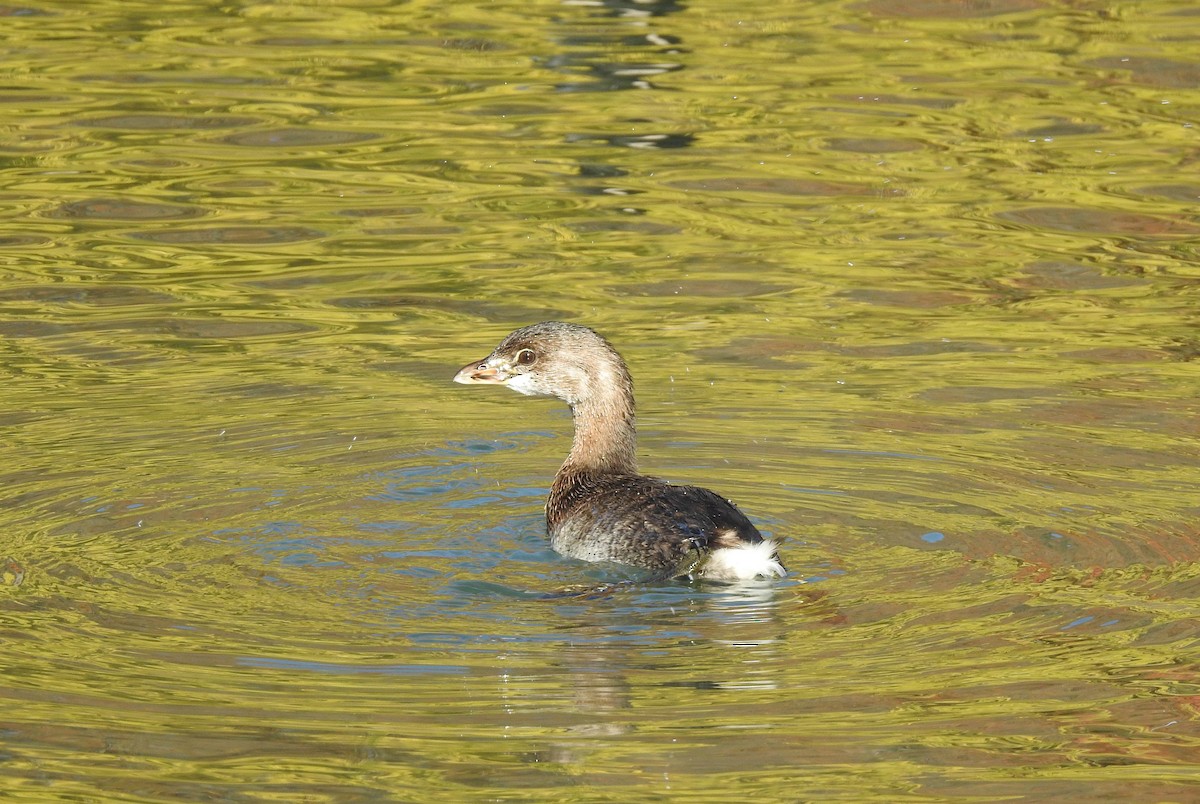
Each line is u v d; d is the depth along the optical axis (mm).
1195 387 15711
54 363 16266
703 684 9812
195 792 8656
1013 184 21688
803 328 17391
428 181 21875
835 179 21891
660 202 21219
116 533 12133
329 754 9039
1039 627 10578
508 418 15234
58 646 10227
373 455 14086
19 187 21422
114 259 19375
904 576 11391
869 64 26047
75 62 25969
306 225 20484
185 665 10000
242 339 17094
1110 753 9102
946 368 16266
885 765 8961
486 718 9414
